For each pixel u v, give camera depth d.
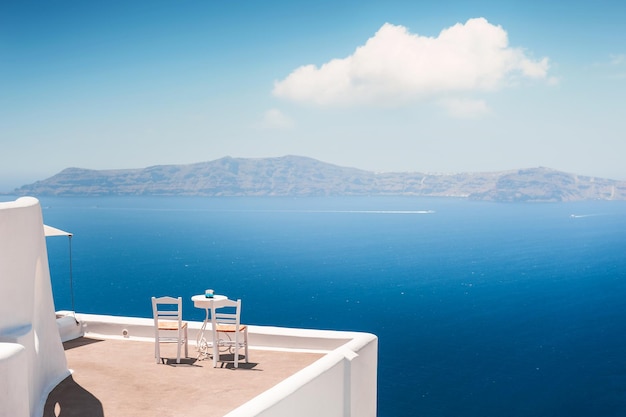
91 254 176.00
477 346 103.00
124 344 10.83
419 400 81.25
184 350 10.43
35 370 7.71
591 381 86.69
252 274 157.25
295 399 7.27
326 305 131.00
